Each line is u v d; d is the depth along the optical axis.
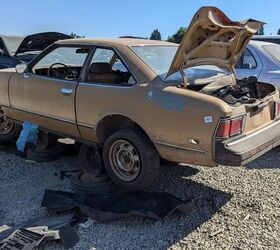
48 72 5.33
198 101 3.75
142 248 3.44
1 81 5.82
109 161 4.37
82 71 4.72
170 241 3.55
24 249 3.28
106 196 4.15
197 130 3.73
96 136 4.58
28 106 5.39
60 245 3.49
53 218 3.90
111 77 4.61
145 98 4.06
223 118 3.64
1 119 6.11
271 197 4.36
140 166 4.13
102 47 4.66
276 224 3.79
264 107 4.33
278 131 4.31
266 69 6.65
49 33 9.48
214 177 4.94
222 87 4.23
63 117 4.90
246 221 3.87
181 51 3.89
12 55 9.62
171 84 4.09
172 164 5.13
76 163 5.43
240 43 4.27
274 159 5.64
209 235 3.63
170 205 3.94
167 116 3.90
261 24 4.22
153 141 4.03
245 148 3.72
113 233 3.68
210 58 4.16
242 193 4.47
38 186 4.70
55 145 5.69
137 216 3.93
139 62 4.32
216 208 4.14
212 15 3.66
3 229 3.72
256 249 3.40
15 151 5.96
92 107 4.50
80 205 3.96
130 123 4.41
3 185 4.73
